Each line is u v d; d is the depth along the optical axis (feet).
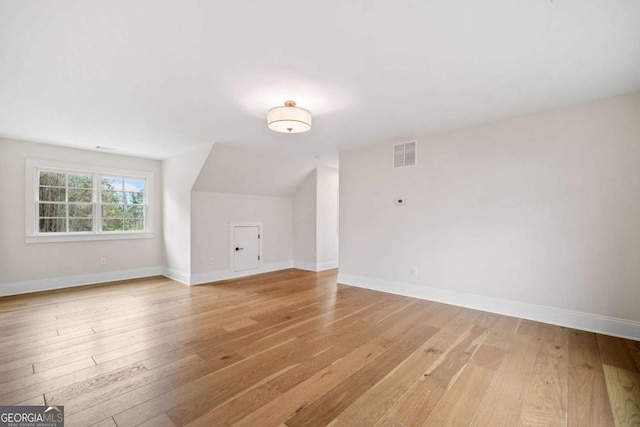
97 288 14.85
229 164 15.71
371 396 6.01
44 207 14.47
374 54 6.64
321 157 17.52
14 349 8.04
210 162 14.89
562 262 9.89
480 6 5.11
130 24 5.55
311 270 20.20
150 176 17.90
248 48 6.40
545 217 10.18
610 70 7.38
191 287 15.24
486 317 10.65
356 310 11.46
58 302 12.42
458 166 12.09
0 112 10.10
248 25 5.61
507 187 10.93
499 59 6.87
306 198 20.53
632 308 8.80
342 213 16.05
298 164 18.54
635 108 8.74
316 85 8.18
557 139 9.95
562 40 6.12
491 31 5.82
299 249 21.07
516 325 9.87
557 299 9.96
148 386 6.30
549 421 5.33
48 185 14.60
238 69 7.30
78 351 7.93
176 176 16.96
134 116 10.57
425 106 9.71
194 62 6.95
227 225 17.49
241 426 5.14
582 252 9.55
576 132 9.62
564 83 8.10
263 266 19.43
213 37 6.00
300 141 14.08
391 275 14.10
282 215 20.70
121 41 6.09
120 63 6.98
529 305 10.46
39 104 9.42
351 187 15.64
